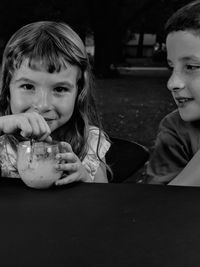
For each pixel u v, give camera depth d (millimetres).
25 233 830
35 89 1399
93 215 919
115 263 723
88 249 769
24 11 17625
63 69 1396
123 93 11836
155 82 15633
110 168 1581
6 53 1490
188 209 954
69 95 1437
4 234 826
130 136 6074
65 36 1456
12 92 1438
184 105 1187
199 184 1169
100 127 1729
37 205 975
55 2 17438
